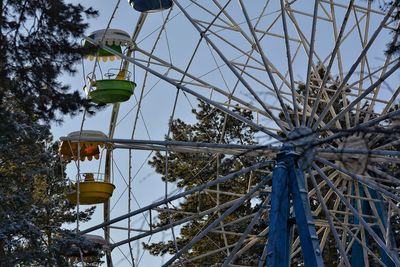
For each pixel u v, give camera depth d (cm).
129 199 3017
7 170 3334
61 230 3002
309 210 2403
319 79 2934
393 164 2592
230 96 2928
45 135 3127
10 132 2464
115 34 2972
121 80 2955
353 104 2520
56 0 2469
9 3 2462
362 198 2709
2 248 2886
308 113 2906
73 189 3130
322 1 2919
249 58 2941
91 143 2980
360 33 2959
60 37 2480
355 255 2909
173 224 2716
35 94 2489
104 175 3066
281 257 2383
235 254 2633
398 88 2448
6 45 2455
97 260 4025
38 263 2991
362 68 2891
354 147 1669
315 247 2366
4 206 3073
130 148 3003
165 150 2823
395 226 2861
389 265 2756
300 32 2941
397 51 2077
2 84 2441
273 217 2406
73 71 2503
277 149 2045
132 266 2623
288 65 2595
